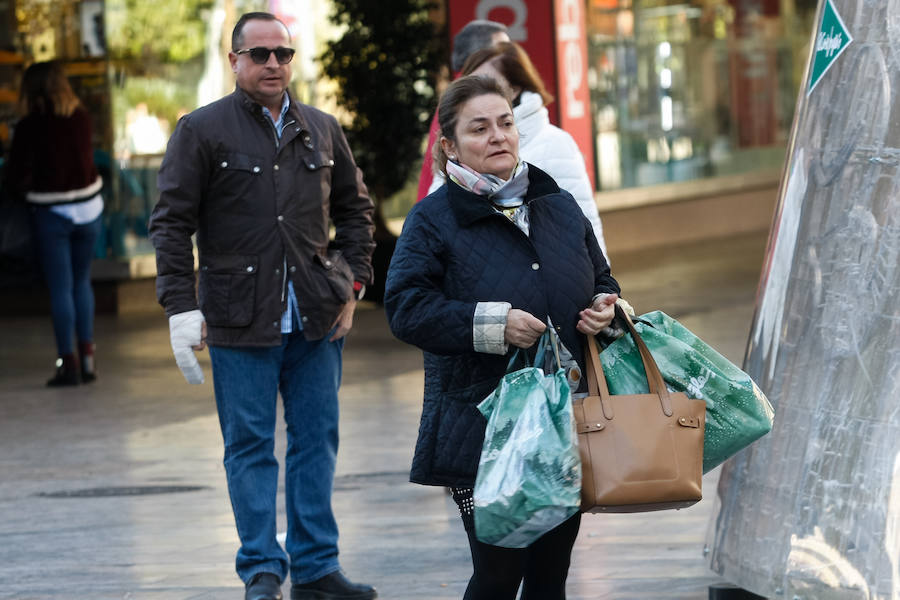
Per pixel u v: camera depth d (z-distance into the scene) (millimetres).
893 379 12078
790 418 12531
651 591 14344
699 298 41000
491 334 10367
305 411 14719
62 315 30156
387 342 35125
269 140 14406
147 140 43656
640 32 57938
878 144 12242
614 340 10812
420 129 42094
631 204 57031
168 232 14203
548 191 10953
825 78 12672
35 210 29375
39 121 28828
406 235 10938
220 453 23062
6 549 17188
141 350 35531
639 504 10086
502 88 11031
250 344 14234
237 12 45281
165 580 15578
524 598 11430
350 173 15266
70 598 14953
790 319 12648
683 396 10406
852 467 12148
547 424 9977
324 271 14555
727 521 13055
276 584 14172
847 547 12109
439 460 10805
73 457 23062
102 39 42844
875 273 12180
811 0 68250
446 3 28406
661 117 59219
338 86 42312
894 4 12312
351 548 16609
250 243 14297
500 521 9930
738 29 63875
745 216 64875
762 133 65812
